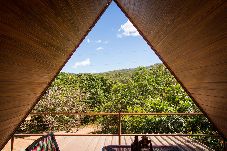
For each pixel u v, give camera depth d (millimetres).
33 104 4211
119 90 14211
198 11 2008
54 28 2512
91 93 17281
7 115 2977
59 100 11930
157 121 9078
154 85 13961
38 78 3219
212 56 2469
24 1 1520
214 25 1966
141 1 3088
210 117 4738
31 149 2924
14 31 1683
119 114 5672
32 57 2385
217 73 2695
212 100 3725
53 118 11398
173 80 14164
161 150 4523
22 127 10859
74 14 2902
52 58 3293
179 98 10055
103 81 19656
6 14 1439
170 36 3217
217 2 1667
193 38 2547
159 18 3096
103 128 12531
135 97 13500
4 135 3668
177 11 2395
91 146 6207
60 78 19578
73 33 3613
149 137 7070
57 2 2076
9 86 2299
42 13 1951
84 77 19953
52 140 3881
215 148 7570
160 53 4703
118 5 5004
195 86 3998
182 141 6547
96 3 3658
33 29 1987
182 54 3303
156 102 9680
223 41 2043
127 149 4734
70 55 4520
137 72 15695
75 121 13477
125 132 9922
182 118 8836
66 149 5922
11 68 2031
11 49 1813
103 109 13312
